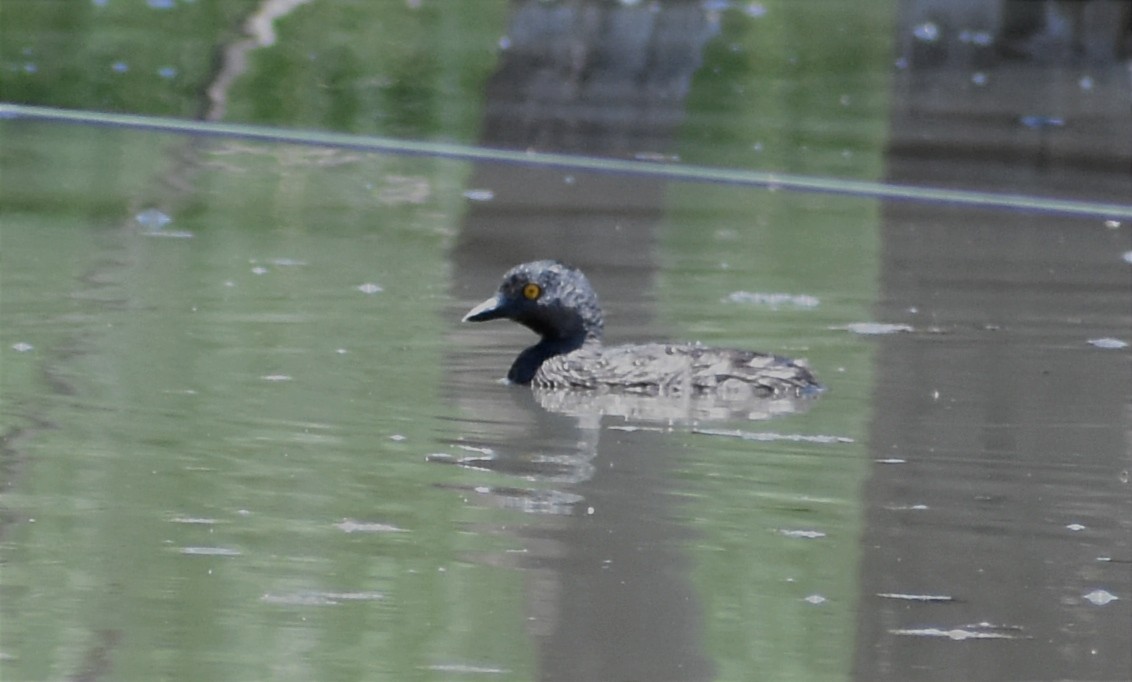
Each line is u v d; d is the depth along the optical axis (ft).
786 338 51.62
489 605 30.91
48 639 29.07
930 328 52.95
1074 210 72.95
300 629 29.71
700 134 90.17
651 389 46.21
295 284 56.54
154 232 63.87
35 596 30.83
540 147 85.25
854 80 108.27
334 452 39.65
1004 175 81.35
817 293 57.41
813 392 46.11
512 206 71.15
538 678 28.02
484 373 47.80
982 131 92.84
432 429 41.91
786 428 42.65
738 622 30.50
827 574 32.91
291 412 42.78
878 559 33.71
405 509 35.94
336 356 48.39
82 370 45.70
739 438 41.65
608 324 53.26
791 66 112.16
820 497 37.40
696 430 42.47
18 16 108.78
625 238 65.82
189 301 53.93
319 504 36.06
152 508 35.53
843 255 63.52
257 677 27.78
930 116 97.35
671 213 70.85
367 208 69.72
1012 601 31.83
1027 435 42.14
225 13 112.88
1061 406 44.73
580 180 77.15
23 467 37.86
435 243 64.03
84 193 70.03
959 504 37.06
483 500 36.65
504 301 48.60
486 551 33.63
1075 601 31.89
